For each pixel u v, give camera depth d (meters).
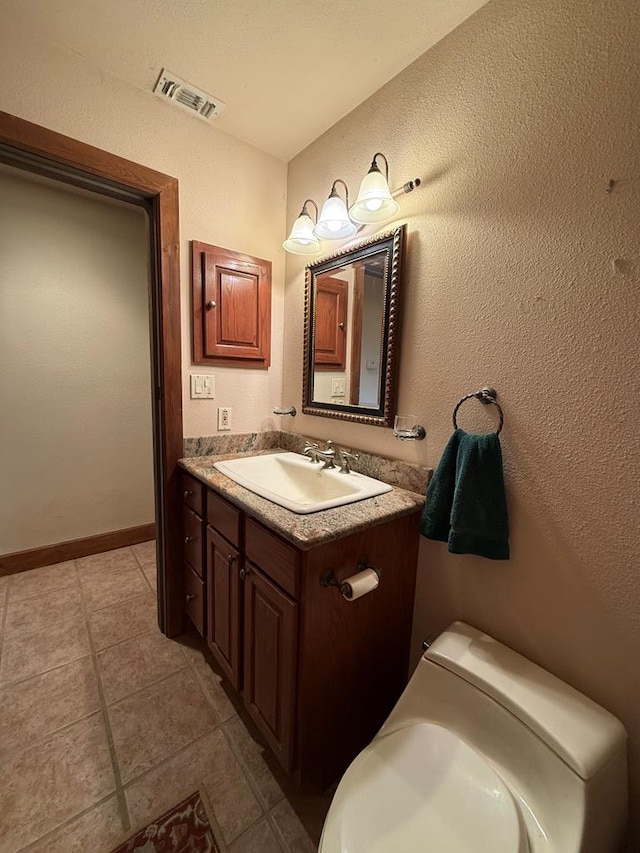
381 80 1.30
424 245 1.21
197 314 1.62
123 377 2.46
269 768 1.14
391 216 1.30
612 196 0.81
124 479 2.54
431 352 1.21
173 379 1.59
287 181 1.83
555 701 0.84
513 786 0.77
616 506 0.84
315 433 1.74
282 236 1.87
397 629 1.24
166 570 1.68
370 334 1.40
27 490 2.21
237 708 1.34
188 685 1.44
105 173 1.34
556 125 0.88
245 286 1.75
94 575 2.20
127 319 2.43
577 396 0.88
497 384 1.04
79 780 1.08
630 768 0.84
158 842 0.94
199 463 1.58
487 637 1.05
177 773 1.11
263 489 1.20
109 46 1.21
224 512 1.30
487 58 1.01
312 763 1.04
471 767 0.80
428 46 1.15
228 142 1.62
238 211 1.69
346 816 0.73
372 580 0.98
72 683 1.43
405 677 1.33
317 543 0.89
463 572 1.14
